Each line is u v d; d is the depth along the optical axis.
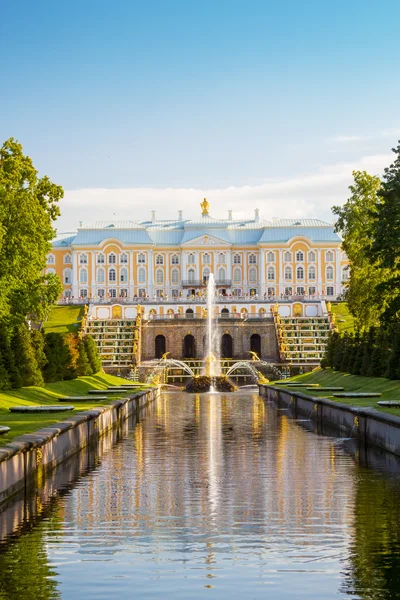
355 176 85.31
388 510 24.58
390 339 64.00
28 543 21.11
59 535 21.92
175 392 106.00
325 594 17.11
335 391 65.56
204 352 143.25
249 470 32.31
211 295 162.62
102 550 20.41
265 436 45.06
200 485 29.06
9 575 18.48
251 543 20.91
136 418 59.84
